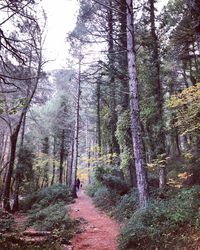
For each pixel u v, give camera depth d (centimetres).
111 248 848
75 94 3219
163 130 1429
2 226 1052
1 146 3011
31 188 2650
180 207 788
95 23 1455
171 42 1230
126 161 1628
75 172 2439
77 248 884
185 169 1444
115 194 1570
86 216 1411
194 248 584
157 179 1675
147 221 817
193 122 1027
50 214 1435
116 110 1888
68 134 3512
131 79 1112
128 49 1150
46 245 800
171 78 2256
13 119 2067
